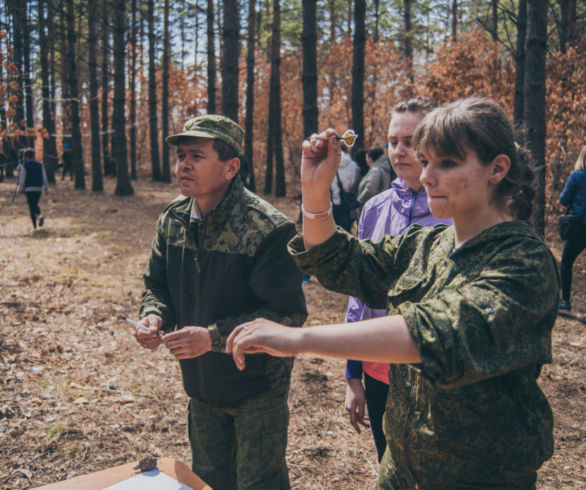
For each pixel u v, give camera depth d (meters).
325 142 1.23
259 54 25.08
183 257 1.98
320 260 1.33
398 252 1.31
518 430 1.10
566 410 3.79
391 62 19.36
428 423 1.14
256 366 1.93
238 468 1.97
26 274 7.03
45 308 5.74
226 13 10.30
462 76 11.52
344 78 19.20
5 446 3.17
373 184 5.36
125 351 4.77
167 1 22.41
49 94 19.77
